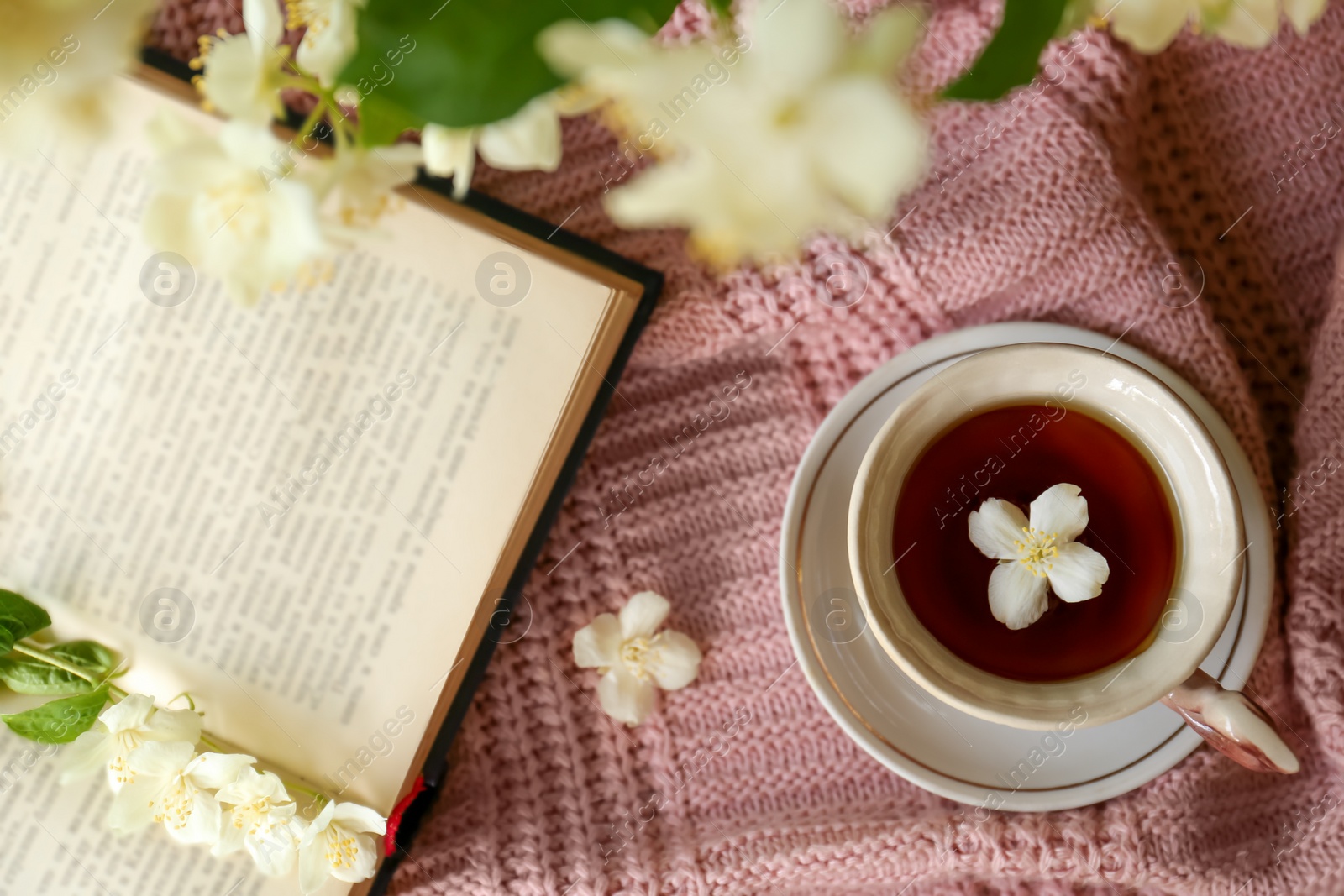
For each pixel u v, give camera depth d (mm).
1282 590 546
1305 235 568
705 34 535
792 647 557
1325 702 533
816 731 566
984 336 530
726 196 259
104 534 539
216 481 537
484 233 528
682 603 571
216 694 541
